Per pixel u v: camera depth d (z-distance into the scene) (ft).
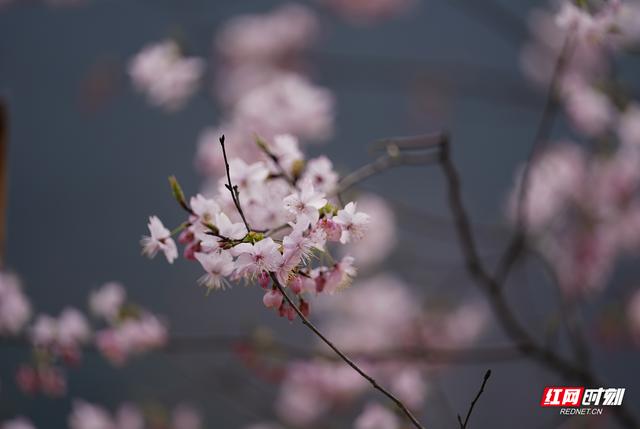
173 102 12.84
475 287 19.66
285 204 6.27
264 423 18.79
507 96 25.72
